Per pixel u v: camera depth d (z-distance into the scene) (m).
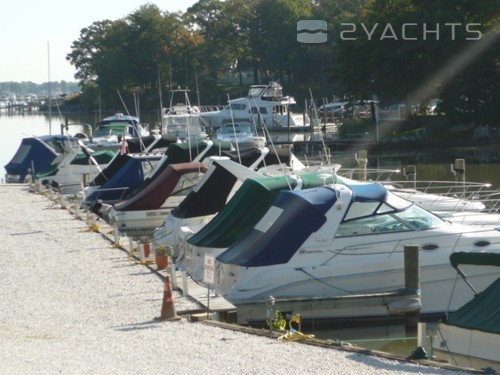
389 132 63.72
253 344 14.55
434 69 58.72
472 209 25.67
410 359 13.54
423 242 18.84
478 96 59.03
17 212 33.56
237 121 65.38
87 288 19.55
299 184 22.23
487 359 14.54
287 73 106.56
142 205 29.25
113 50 110.00
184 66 106.69
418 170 48.44
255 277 18.31
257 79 113.50
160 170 32.16
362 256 18.64
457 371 12.90
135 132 53.50
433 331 17.73
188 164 29.89
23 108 168.50
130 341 14.88
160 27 108.19
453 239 18.92
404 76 60.66
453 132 61.66
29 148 47.69
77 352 14.07
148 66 107.38
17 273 21.42
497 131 60.84
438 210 25.38
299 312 17.80
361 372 12.73
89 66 126.31
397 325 18.22
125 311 17.33
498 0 58.78
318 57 101.38
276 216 19.23
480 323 14.79
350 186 19.34
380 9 62.44
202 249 21.38
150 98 105.88
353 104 66.56
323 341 14.73
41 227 29.41
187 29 114.06
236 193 22.64
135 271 21.41
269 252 18.52
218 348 14.28
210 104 107.75
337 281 18.45
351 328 18.23
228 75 121.00
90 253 24.12
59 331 15.78
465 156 54.12
